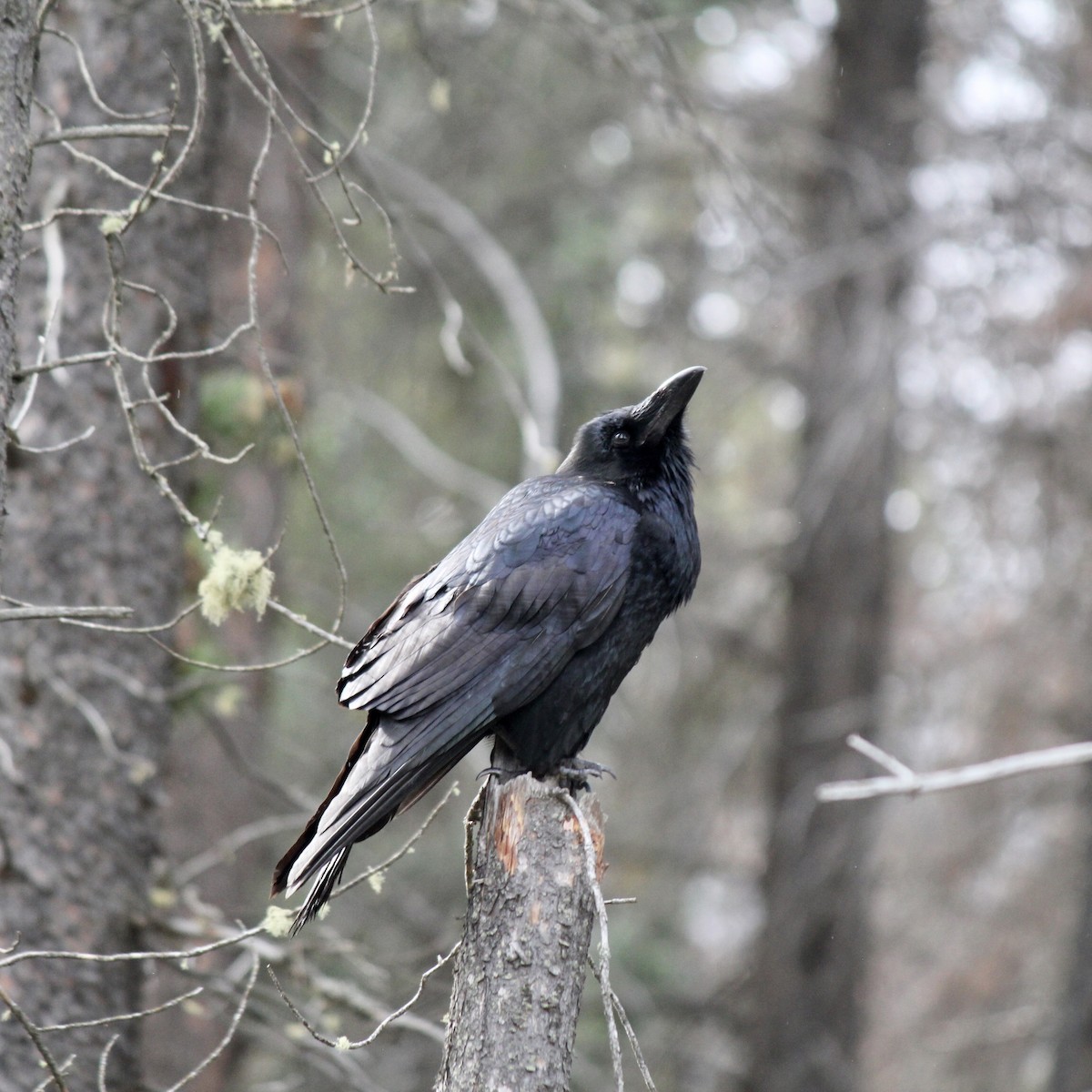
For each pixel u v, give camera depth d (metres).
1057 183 15.74
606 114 18.39
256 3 6.06
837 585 18.23
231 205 12.50
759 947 18.28
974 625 17.53
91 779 8.26
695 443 18.06
